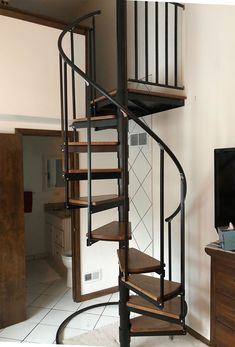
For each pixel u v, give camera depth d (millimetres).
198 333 2449
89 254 3203
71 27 2148
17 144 2656
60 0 3730
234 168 1945
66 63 2074
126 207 1960
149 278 2061
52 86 2859
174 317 1860
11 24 2641
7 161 2600
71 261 3299
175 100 2492
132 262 1974
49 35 2832
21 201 2684
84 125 2316
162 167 1815
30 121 2760
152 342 2400
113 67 3412
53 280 3734
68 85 2945
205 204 2361
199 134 2408
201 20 2357
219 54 2209
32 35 2744
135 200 3318
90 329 2605
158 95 2375
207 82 2318
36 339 2439
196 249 2461
